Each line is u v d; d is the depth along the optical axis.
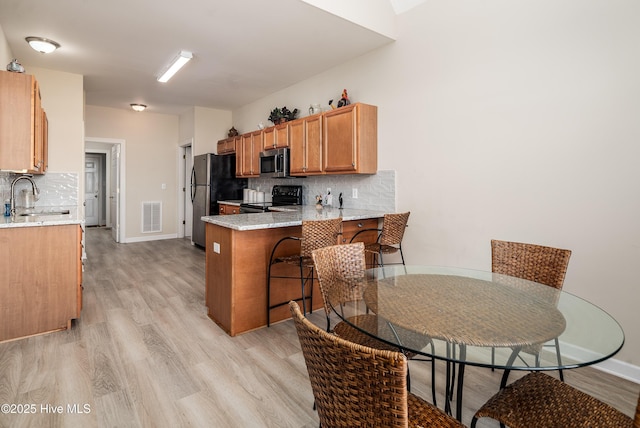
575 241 2.29
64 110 4.34
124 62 4.02
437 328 1.15
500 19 2.65
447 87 3.03
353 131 3.55
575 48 2.26
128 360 2.21
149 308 3.13
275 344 2.49
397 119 3.48
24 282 2.47
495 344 1.05
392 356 0.69
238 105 6.17
